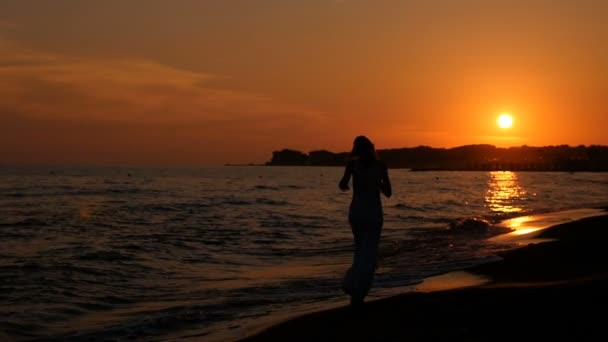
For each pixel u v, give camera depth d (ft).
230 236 66.59
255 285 38.58
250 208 108.06
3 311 31.12
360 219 26.04
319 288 36.65
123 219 82.89
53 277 39.78
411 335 20.99
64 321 30.12
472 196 167.02
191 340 25.21
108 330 28.04
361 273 25.99
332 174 505.66
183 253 53.52
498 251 49.16
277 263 49.57
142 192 162.71
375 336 21.40
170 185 218.18
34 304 32.91
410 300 26.35
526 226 72.54
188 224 77.77
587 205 122.21
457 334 20.43
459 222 75.00
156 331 27.78
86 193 153.58
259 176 411.13
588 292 23.72
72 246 54.60
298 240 65.31
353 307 26.20
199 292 36.73
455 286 32.58
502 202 138.31
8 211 95.55
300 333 22.98
